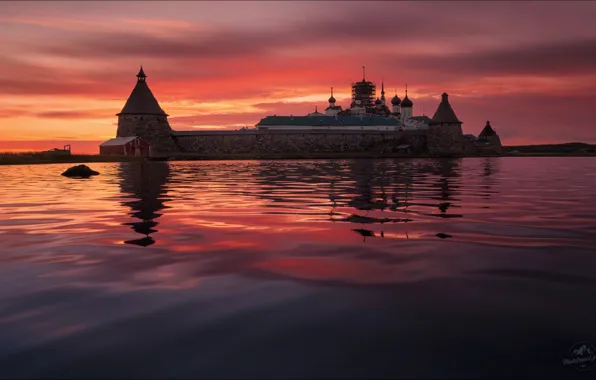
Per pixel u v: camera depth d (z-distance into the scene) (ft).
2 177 88.48
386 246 22.74
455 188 58.80
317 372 10.03
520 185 64.49
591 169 129.39
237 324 12.66
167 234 26.45
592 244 22.97
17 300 14.74
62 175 96.48
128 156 253.03
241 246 22.99
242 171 117.08
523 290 15.51
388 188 59.36
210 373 10.03
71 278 17.26
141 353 10.98
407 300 14.55
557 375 9.85
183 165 171.22
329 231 27.14
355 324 12.60
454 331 12.12
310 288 15.90
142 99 330.75
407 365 10.31
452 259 19.95
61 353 11.02
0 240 24.64
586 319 12.89
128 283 16.60
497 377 9.79
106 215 34.58
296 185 65.87
